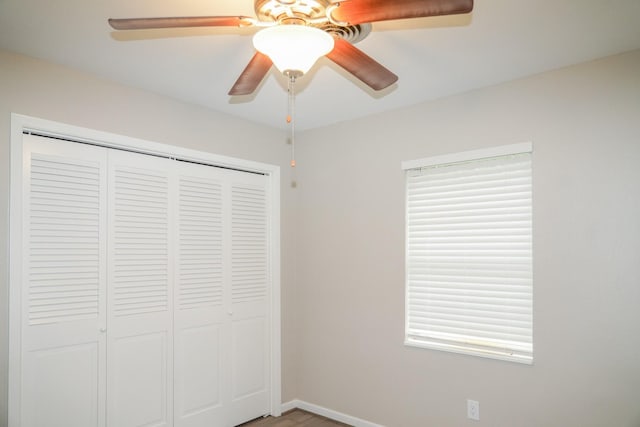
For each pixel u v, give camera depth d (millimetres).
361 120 3330
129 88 2672
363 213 3279
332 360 3410
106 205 2584
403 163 3057
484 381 2625
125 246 2660
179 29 1972
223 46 2148
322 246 3531
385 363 3088
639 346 2148
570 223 2371
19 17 1862
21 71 2229
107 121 2555
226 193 3270
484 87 2713
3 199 2146
